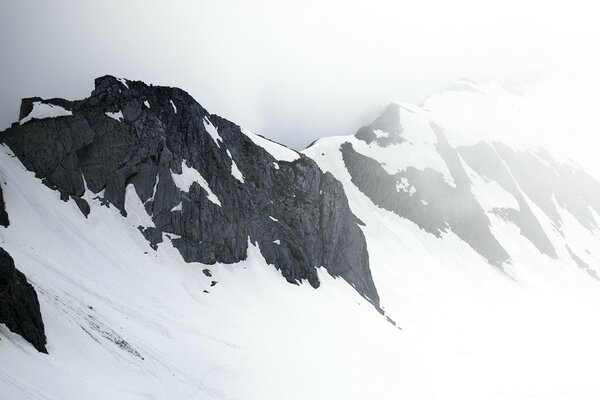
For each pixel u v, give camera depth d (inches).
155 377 1978.3
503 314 5570.9
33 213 2650.1
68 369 1631.4
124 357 1962.4
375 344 3442.4
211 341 2586.1
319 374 2738.7
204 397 2060.8
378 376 3058.6
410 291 5132.9
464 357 4256.9
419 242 6190.9
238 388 2310.5
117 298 2487.7
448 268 5969.5
